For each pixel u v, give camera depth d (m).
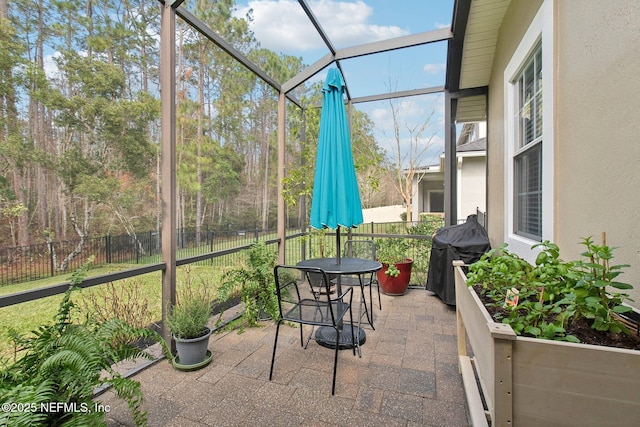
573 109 1.77
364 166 4.80
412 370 2.36
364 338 2.86
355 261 3.17
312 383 2.21
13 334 1.77
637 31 1.23
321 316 2.40
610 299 1.20
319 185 2.93
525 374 0.97
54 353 1.53
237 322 3.14
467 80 4.34
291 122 5.00
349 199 2.87
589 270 1.48
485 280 1.72
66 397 1.47
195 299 2.72
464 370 2.08
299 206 5.14
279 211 4.37
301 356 2.61
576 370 0.93
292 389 2.13
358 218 2.97
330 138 2.92
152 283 3.11
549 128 2.06
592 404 0.92
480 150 8.27
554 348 0.94
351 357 2.58
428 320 3.38
